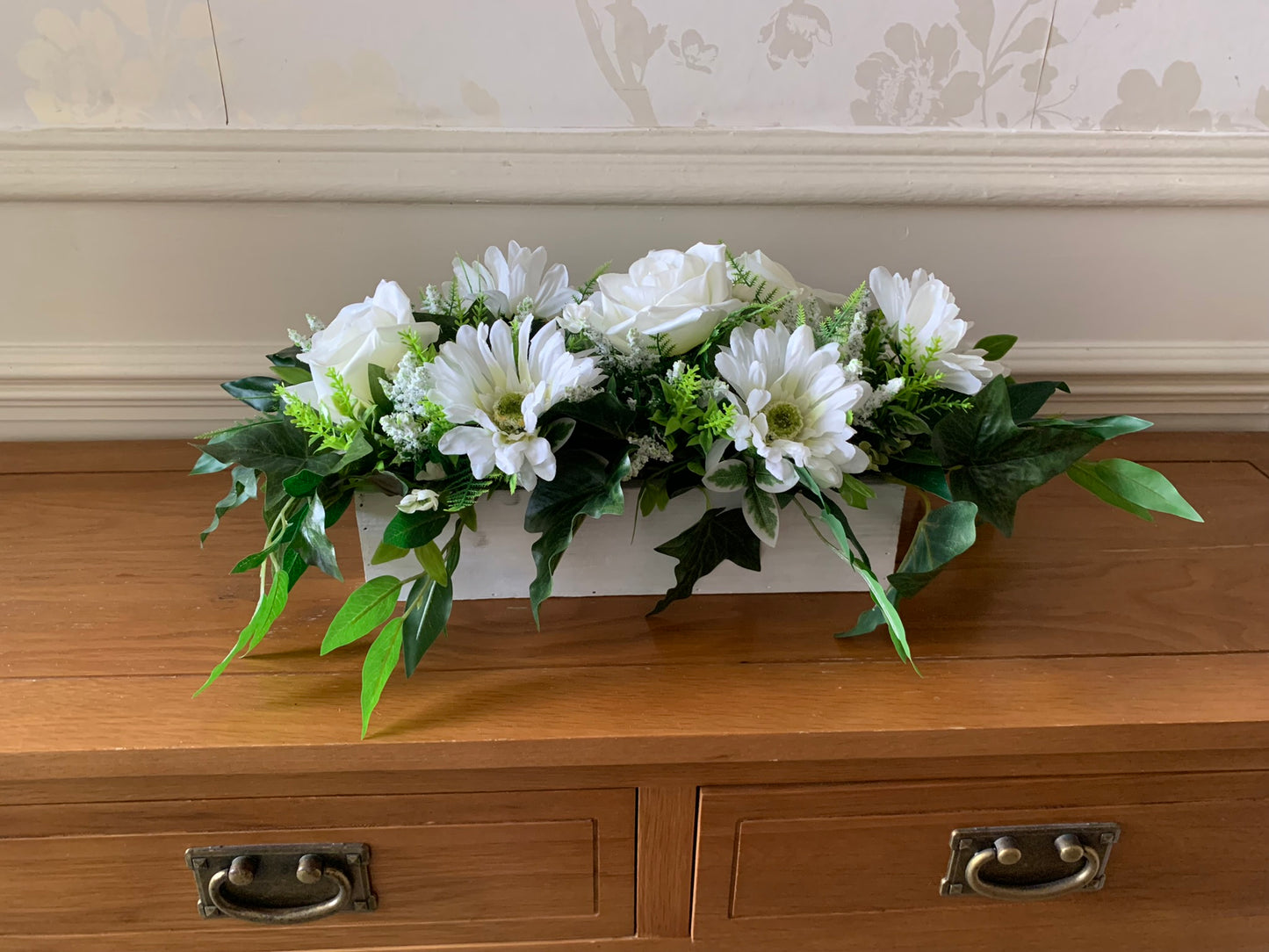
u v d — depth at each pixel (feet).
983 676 1.88
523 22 2.50
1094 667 1.92
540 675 1.88
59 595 2.13
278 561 1.87
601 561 2.10
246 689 1.82
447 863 1.88
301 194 2.60
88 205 2.61
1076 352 2.97
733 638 2.01
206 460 2.07
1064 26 2.58
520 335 1.79
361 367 1.78
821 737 1.72
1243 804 1.91
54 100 2.49
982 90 2.64
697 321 1.79
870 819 1.87
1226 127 2.72
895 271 2.85
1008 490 1.95
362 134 2.56
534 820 1.84
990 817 1.89
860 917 2.00
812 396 1.78
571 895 1.94
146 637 1.99
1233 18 2.58
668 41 2.54
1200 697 1.82
